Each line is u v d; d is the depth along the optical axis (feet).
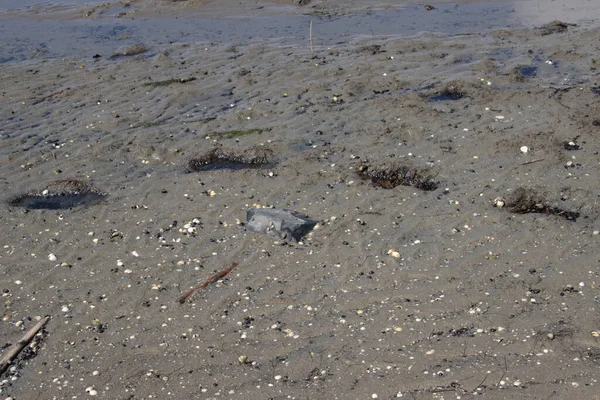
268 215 16.15
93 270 15.66
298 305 14.82
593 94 19.54
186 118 19.81
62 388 13.94
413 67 21.56
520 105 19.38
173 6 27.78
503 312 14.44
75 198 17.38
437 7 26.37
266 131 18.98
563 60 21.56
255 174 17.60
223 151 18.33
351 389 13.64
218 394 13.73
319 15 26.21
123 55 23.66
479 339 14.08
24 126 19.86
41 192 17.53
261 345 14.29
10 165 18.37
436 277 15.07
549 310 14.42
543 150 17.62
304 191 17.04
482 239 15.69
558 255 15.29
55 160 18.45
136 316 14.85
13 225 16.69
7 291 15.37
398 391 13.56
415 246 15.65
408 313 14.53
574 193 16.47
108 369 14.14
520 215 16.12
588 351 13.82
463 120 18.92
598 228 15.72
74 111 20.42
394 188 16.97
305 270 15.38
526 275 14.99
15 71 22.76
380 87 20.59
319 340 14.29
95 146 18.84
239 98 20.56
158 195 17.24
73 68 22.80
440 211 16.33
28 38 25.39
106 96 21.03
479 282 14.94
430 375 13.70
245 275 15.38
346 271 15.29
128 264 15.72
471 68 21.25
